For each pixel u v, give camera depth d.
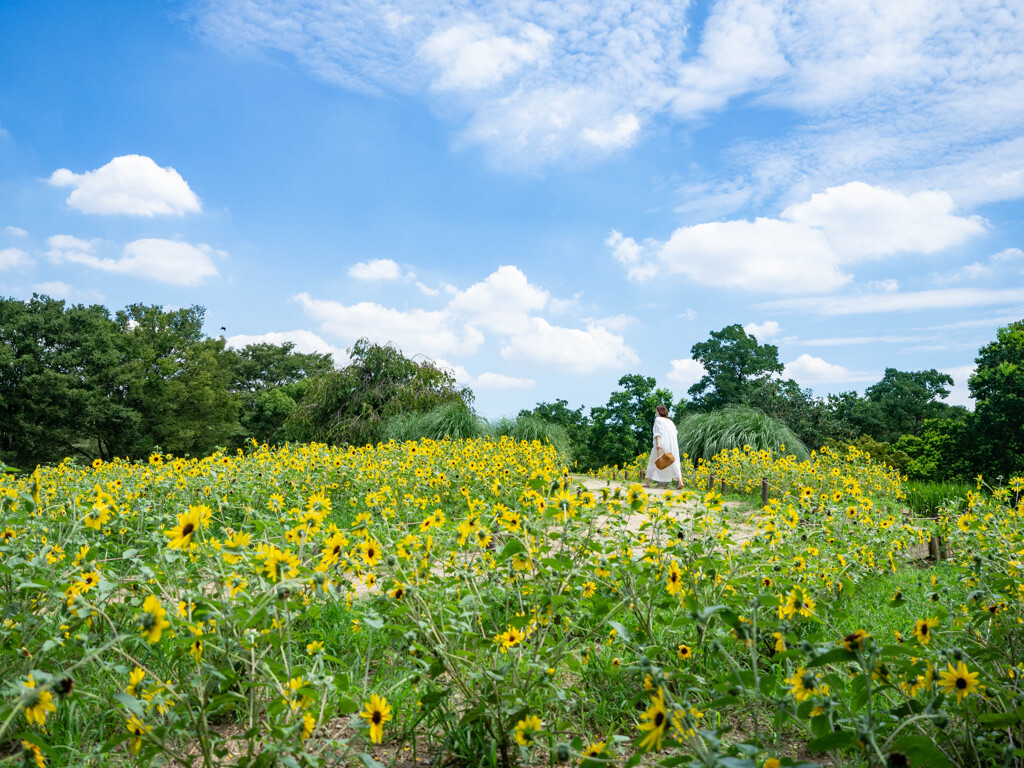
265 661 1.97
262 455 9.70
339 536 2.28
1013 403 19.66
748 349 34.72
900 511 7.22
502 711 2.26
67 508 3.91
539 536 2.83
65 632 2.40
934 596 2.89
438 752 2.34
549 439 15.43
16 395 29.75
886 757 1.52
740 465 11.44
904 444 28.22
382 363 19.39
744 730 2.54
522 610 2.86
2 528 2.69
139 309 41.00
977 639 2.48
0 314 31.55
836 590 3.37
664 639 3.07
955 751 1.97
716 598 2.91
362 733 2.18
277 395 43.06
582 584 2.90
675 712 1.59
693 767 1.53
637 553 4.10
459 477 7.61
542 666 2.26
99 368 32.41
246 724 2.43
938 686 1.81
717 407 34.34
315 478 7.44
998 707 2.12
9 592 2.35
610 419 26.02
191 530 1.98
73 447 33.94
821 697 1.73
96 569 2.35
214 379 39.75
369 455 9.67
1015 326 22.72
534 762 2.26
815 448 23.42
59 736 2.28
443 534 3.62
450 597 3.07
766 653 2.97
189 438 34.38
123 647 2.54
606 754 2.06
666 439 11.41
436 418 15.51
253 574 2.53
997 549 3.55
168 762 2.17
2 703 1.85
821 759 2.29
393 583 2.51
